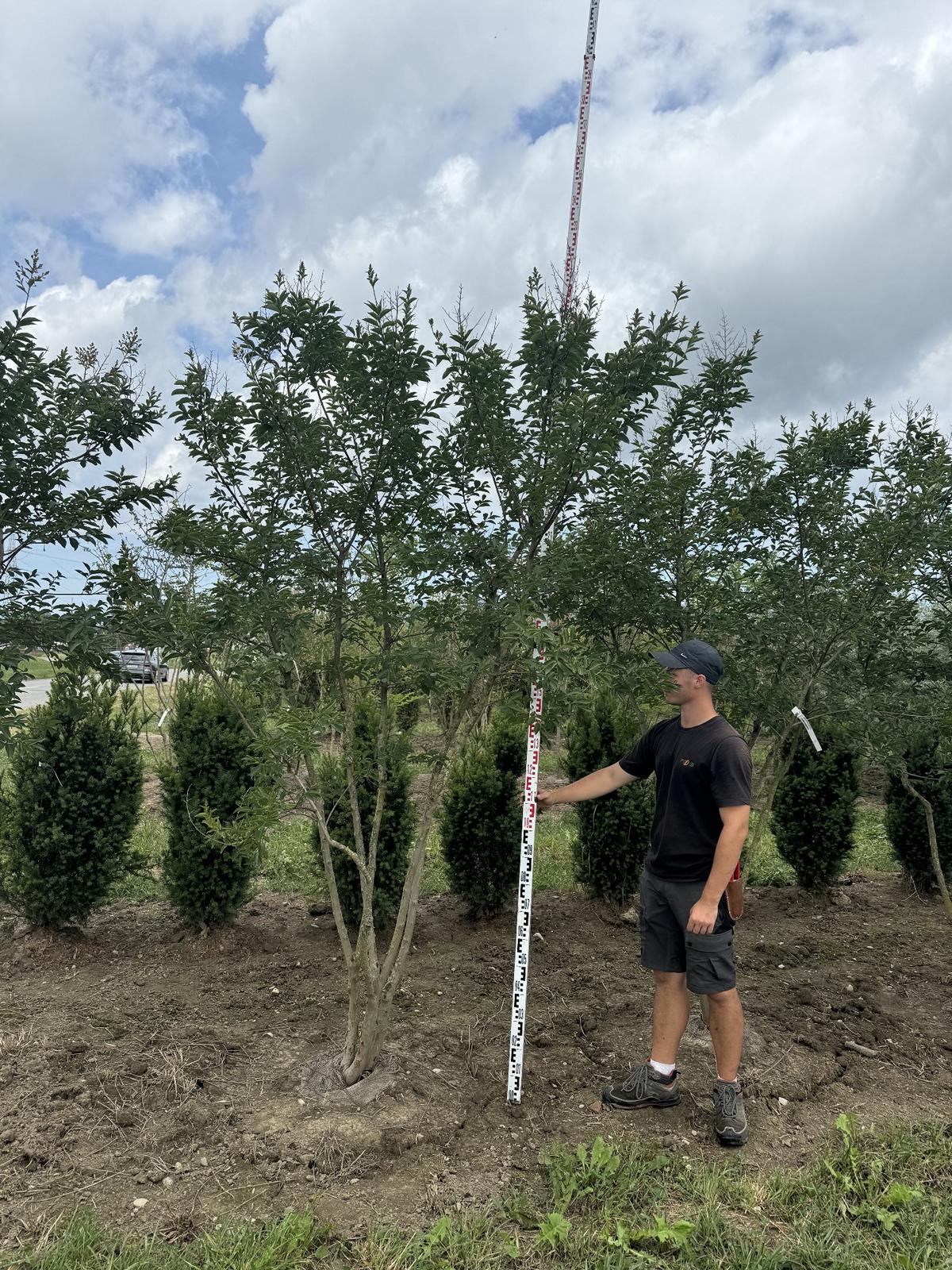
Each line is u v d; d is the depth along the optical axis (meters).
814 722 5.02
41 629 3.26
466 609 3.13
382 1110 3.12
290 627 3.22
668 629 4.17
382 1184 2.70
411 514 3.25
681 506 3.91
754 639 4.35
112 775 5.00
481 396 3.06
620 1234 2.43
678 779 3.20
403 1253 2.33
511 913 5.68
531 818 3.28
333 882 3.41
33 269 3.11
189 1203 2.58
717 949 3.05
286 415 3.04
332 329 3.00
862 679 4.68
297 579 3.23
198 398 3.16
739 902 3.19
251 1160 2.80
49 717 4.91
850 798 6.24
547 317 3.07
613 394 3.25
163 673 7.67
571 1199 2.63
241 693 3.91
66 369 3.48
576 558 3.15
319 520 3.21
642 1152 2.93
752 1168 2.88
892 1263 2.38
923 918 5.98
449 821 5.50
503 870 5.49
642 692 3.38
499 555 3.07
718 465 4.21
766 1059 3.68
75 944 4.95
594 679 3.00
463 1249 2.38
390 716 3.74
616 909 5.72
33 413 3.24
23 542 3.38
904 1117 3.26
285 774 3.28
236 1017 4.05
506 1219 2.56
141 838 7.41
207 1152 2.86
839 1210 2.62
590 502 3.45
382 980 3.33
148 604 3.24
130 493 3.53
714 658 3.23
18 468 3.29
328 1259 2.34
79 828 4.91
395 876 5.21
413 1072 3.43
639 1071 3.29
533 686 3.23
